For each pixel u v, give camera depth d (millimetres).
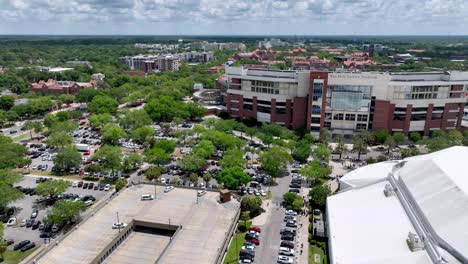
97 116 195875
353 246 74500
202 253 80625
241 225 96625
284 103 186875
